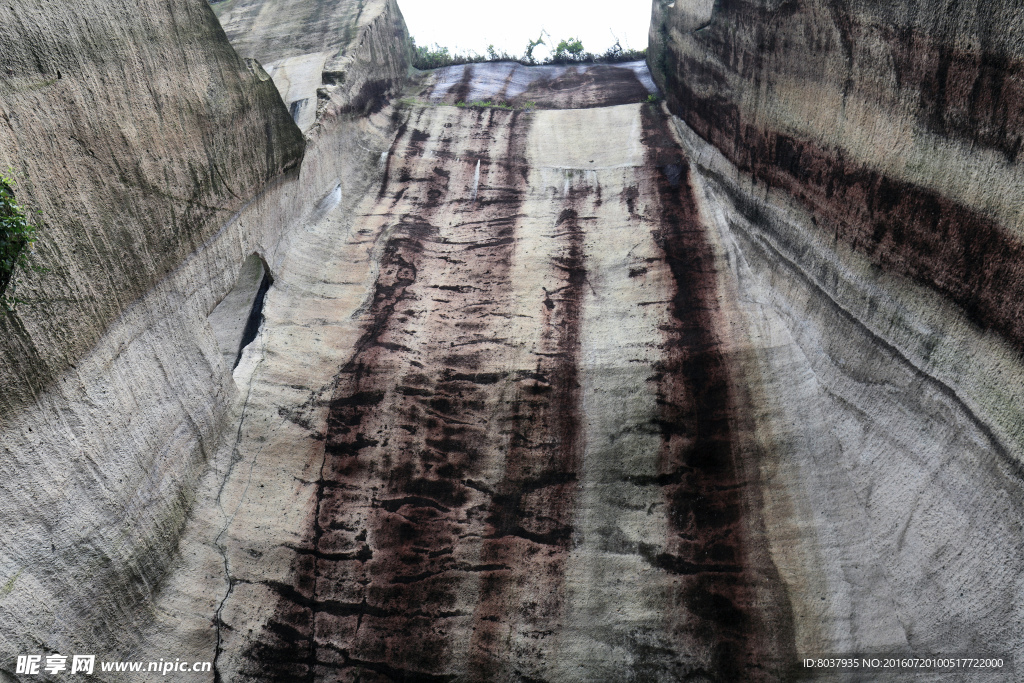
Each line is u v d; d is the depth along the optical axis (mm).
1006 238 6332
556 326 9789
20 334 5598
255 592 7652
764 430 8477
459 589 7922
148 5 7941
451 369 9344
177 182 8062
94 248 6637
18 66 6051
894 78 7641
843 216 8492
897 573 7254
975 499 6629
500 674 7570
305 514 8164
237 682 7266
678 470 8438
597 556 8078
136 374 7098
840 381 8273
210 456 8180
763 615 7531
